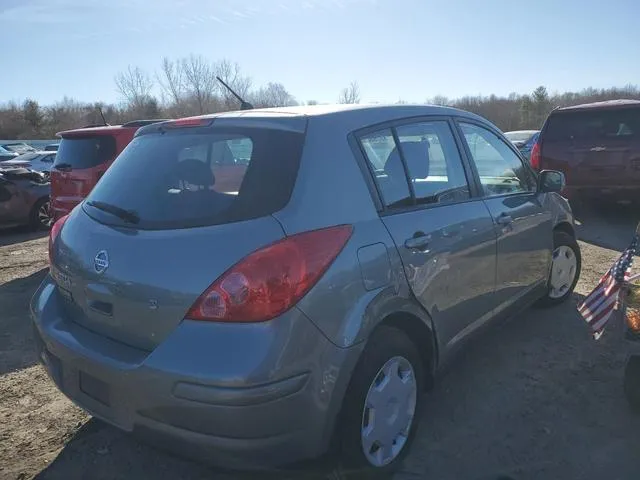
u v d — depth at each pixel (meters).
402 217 2.76
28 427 3.28
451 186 3.27
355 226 2.47
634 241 3.43
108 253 2.46
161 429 2.22
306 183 2.39
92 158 7.09
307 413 2.23
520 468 2.79
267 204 2.30
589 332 4.37
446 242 3.00
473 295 3.32
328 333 2.28
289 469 2.69
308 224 2.30
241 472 2.79
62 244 2.81
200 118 2.86
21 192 9.97
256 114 2.72
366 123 2.81
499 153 3.93
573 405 3.34
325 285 2.27
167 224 2.40
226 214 2.31
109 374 2.32
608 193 8.70
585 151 8.73
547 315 4.73
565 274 4.88
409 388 2.79
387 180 2.78
